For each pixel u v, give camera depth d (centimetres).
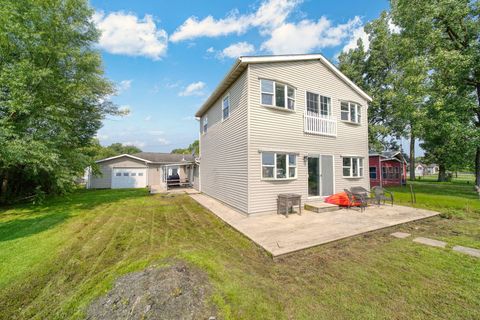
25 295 316
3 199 1085
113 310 260
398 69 1816
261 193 775
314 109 948
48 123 958
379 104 2044
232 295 285
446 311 259
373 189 955
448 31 1229
